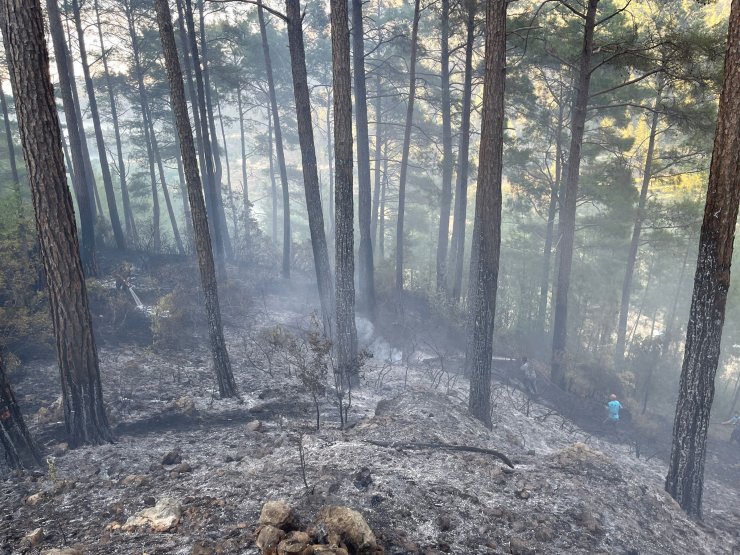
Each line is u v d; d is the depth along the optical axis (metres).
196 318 15.56
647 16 17.66
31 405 9.18
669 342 22.12
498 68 9.79
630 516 6.69
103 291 14.57
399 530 5.09
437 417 9.24
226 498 5.67
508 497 6.34
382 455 6.99
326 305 14.95
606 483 7.50
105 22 24.11
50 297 7.55
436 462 7.10
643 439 13.77
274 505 4.80
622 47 14.13
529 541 5.38
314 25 28.12
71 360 7.72
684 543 6.55
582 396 15.81
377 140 29.61
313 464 6.62
